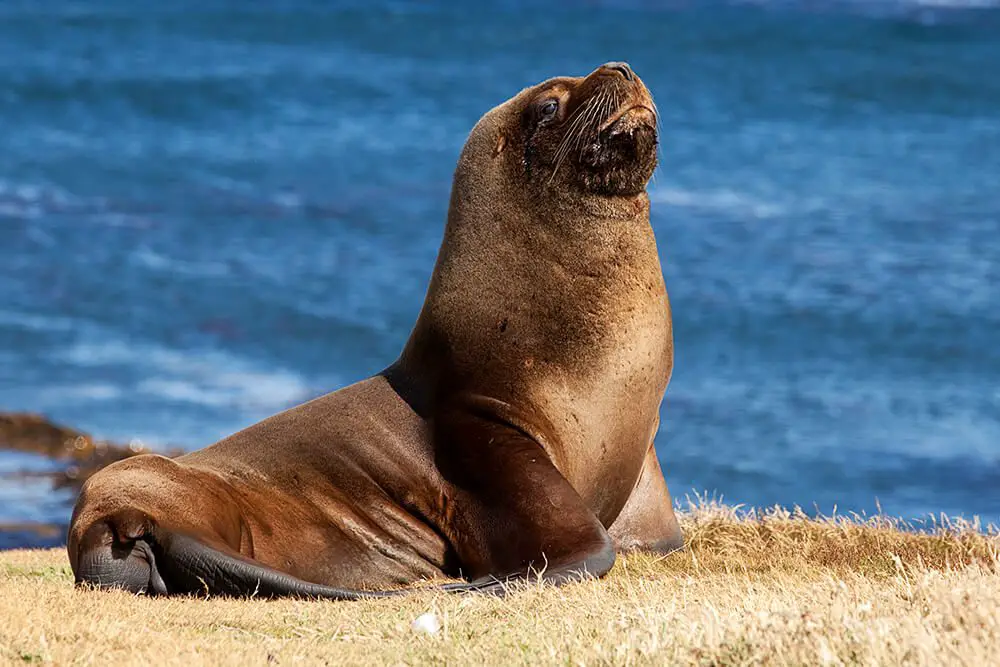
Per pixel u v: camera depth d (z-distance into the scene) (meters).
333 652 25.69
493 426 35.75
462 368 36.78
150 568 33.25
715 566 36.97
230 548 34.03
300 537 36.28
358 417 37.66
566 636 25.89
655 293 37.41
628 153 36.53
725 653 23.14
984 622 23.53
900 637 22.77
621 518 39.06
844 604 25.55
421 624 27.41
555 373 36.25
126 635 26.27
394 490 36.50
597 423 36.50
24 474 77.06
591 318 36.47
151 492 34.28
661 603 28.33
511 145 37.81
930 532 44.41
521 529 34.12
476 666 24.41
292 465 37.22
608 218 36.88
